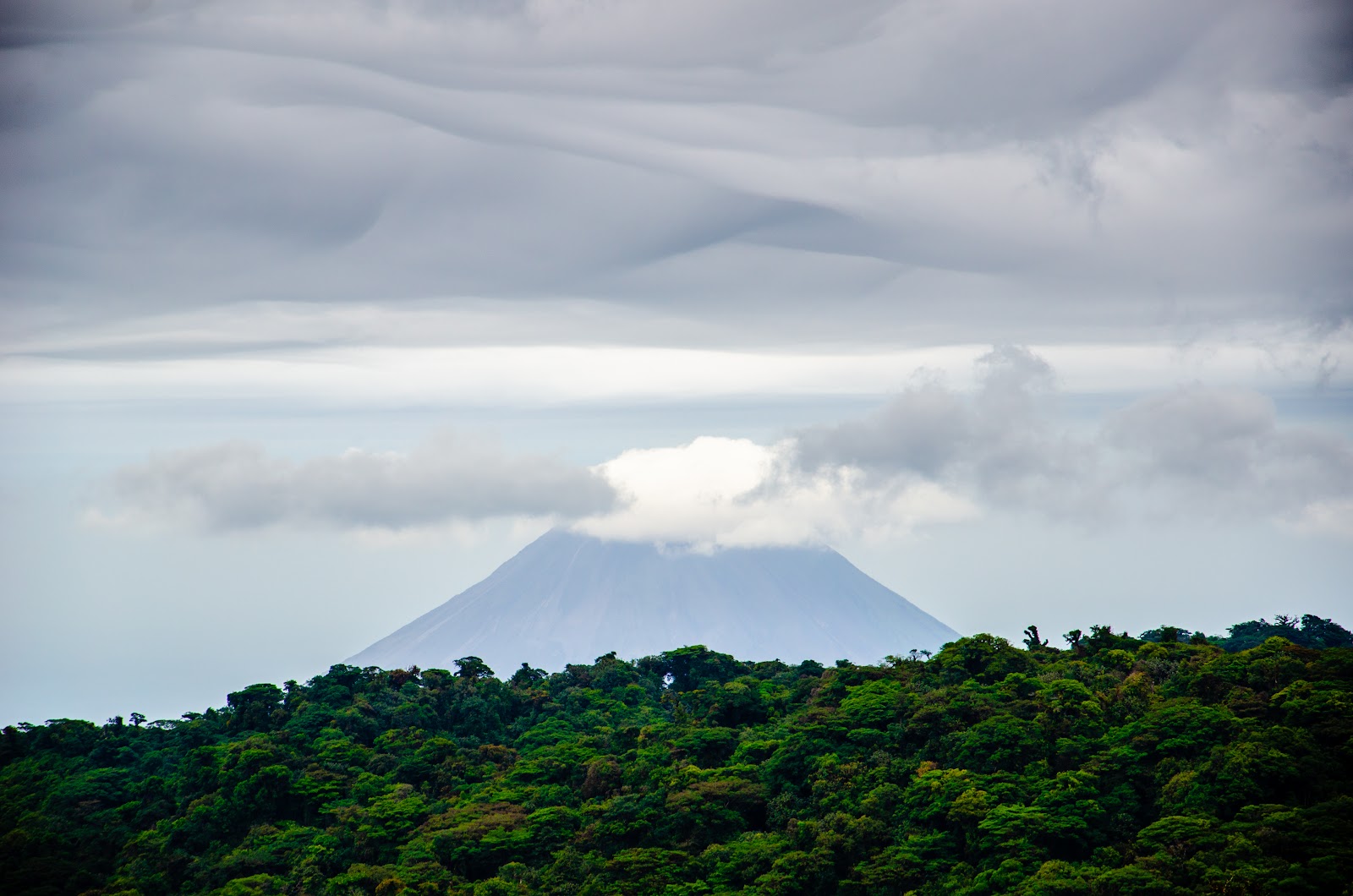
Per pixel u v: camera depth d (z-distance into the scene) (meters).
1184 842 183.38
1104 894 177.38
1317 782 189.25
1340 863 168.75
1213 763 196.38
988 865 191.00
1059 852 193.12
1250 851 175.50
